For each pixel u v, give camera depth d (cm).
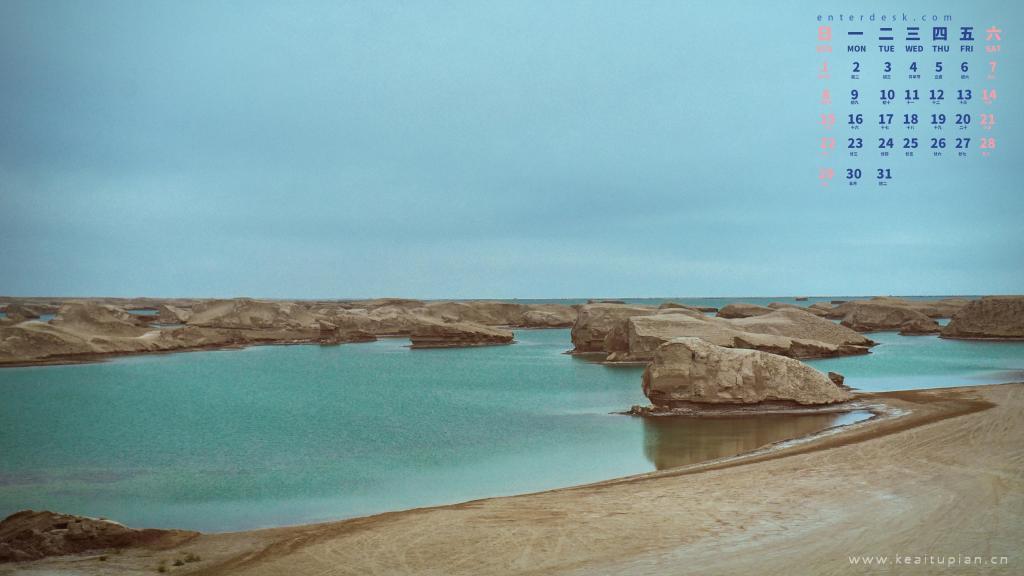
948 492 1752
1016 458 2075
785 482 1938
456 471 2503
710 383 3466
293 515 1988
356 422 3666
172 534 1678
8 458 2833
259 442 3138
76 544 1595
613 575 1325
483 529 1625
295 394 4897
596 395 4556
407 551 1498
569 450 2797
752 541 1474
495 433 3234
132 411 4159
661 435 3008
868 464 2092
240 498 2181
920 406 3325
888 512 1619
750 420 3259
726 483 1972
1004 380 4703
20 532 1630
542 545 1502
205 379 5903
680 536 1523
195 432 3431
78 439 3266
